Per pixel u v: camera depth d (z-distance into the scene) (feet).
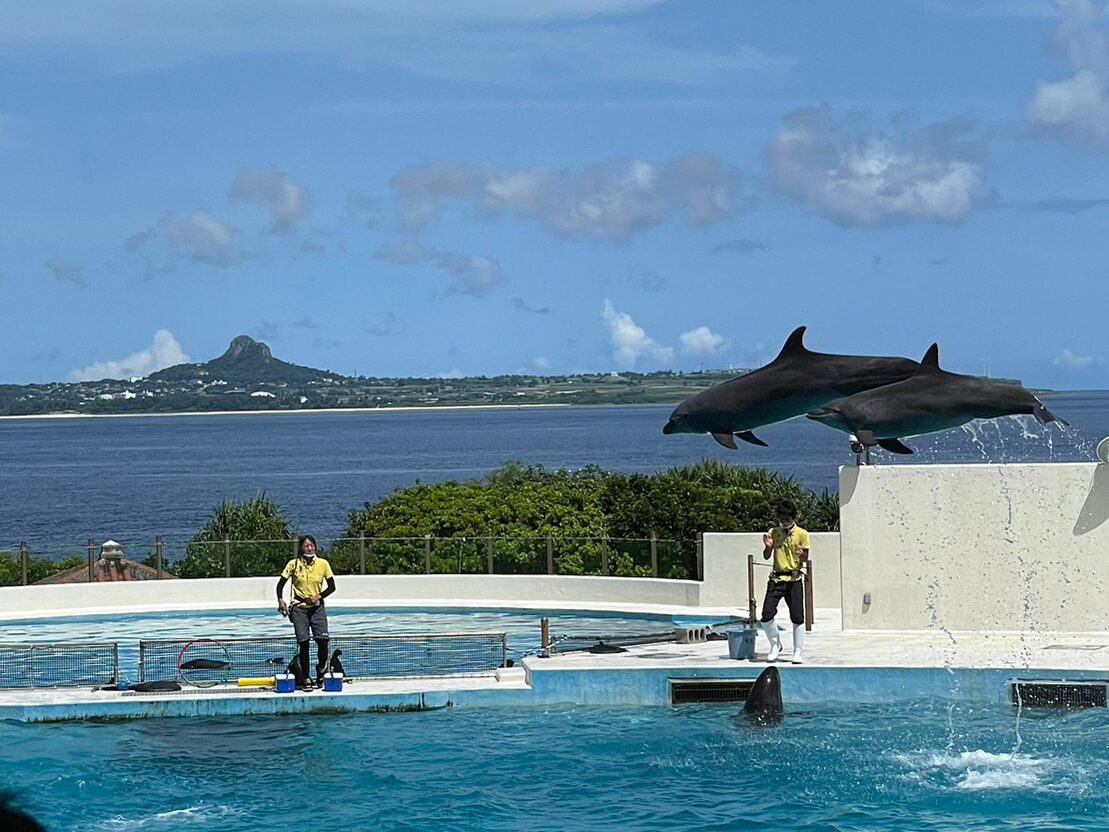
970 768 45.29
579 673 55.67
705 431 65.67
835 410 63.16
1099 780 43.80
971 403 61.57
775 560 56.85
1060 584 62.08
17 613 85.20
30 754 48.52
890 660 56.24
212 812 41.65
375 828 39.93
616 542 87.25
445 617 84.28
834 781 43.98
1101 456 61.57
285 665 59.72
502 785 44.11
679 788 43.50
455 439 594.65
